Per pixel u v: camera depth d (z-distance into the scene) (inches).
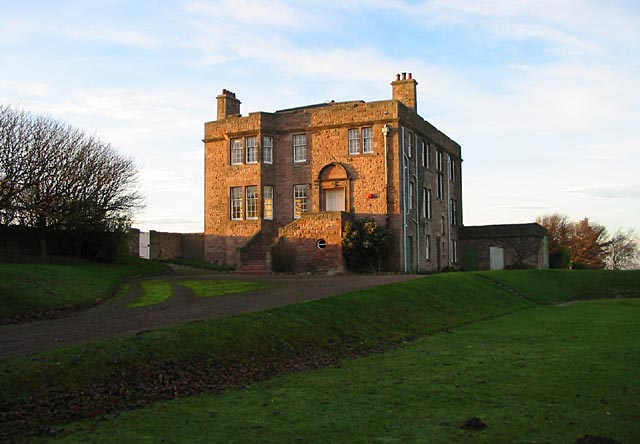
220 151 1633.9
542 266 1840.6
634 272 1520.7
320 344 609.0
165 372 469.1
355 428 347.6
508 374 485.4
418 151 1582.2
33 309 774.5
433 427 348.2
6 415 363.9
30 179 1238.9
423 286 942.4
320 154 1512.1
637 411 375.9
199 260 1692.9
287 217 1541.6
